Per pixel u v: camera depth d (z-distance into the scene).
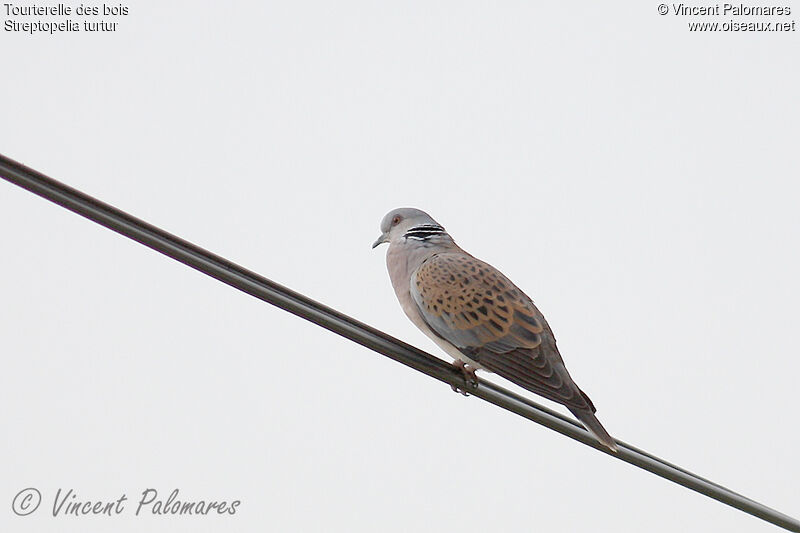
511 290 11.48
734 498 11.39
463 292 11.37
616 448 10.37
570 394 10.71
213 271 8.48
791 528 11.83
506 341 11.07
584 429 10.80
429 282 11.61
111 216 7.96
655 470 10.88
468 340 11.22
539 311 11.56
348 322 9.43
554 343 11.30
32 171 7.61
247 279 8.70
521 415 10.70
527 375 10.91
